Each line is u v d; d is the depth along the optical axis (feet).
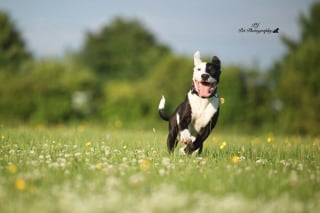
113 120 112.27
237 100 111.55
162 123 108.88
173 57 131.95
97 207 21.76
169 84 124.98
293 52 140.36
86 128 66.64
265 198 24.38
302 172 30.25
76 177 26.68
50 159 31.27
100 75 209.26
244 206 22.21
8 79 120.88
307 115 112.47
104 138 46.42
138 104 112.78
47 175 27.27
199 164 31.91
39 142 40.22
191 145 37.01
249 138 59.21
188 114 36.86
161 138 49.34
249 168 29.86
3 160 31.78
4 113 115.44
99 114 118.21
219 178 27.58
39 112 115.03
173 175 27.94
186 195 23.82
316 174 29.78
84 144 39.47
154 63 201.26
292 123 111.34
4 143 39.14
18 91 116.57
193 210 21.97
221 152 38.29
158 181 26.53
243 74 117.29
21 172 28.19
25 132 50.29
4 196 23.21
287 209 22.38
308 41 126.31
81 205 21.89
